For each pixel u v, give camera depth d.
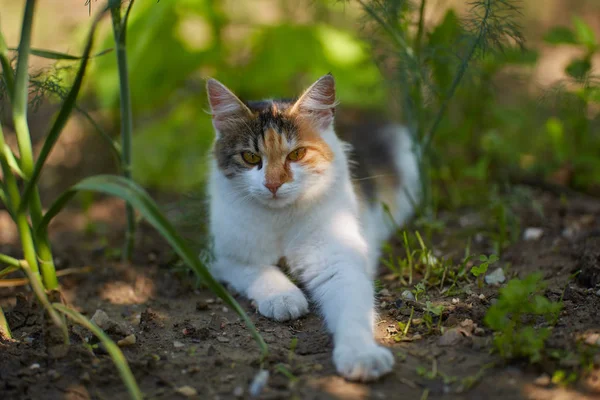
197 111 1.56
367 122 1.54
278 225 1.20
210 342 1.12
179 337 1.13
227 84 1.54
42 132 1.61
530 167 1.47
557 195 1.45
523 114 1.47
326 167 1.20
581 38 1.40
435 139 1.45
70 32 1.64
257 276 1.21
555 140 1.43
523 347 1.06
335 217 1.20
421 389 1.04
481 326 1.12
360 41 1.50
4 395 1.04
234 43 1.59
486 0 1.30
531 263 1.25
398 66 1.30
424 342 1.10
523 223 1.35
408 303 1.16
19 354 1.09
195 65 1.55
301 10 1.71
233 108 1.21
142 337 1.13
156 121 1.59
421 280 1.22
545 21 1.91
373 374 1.05
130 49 1.44
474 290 1.19
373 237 1.28
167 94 1.58
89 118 1.24
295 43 1.51
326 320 1.13
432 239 1.34
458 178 1.47
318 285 1.19
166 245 1.37
